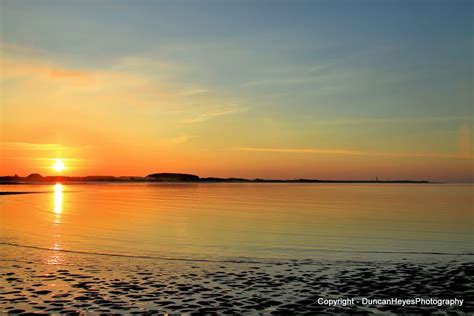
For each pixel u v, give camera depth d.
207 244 24.30
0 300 11.80
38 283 13.70
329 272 16.00
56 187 153.00
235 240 26.14
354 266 17.27
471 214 46.25
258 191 131.88
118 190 127.75
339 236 28.33
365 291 13.20
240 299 12.21
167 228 32.38
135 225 34.22
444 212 49.09
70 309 11.07
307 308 11.45
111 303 11.63
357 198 84.56
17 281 13.95
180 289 13.23
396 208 55.38
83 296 12.25
